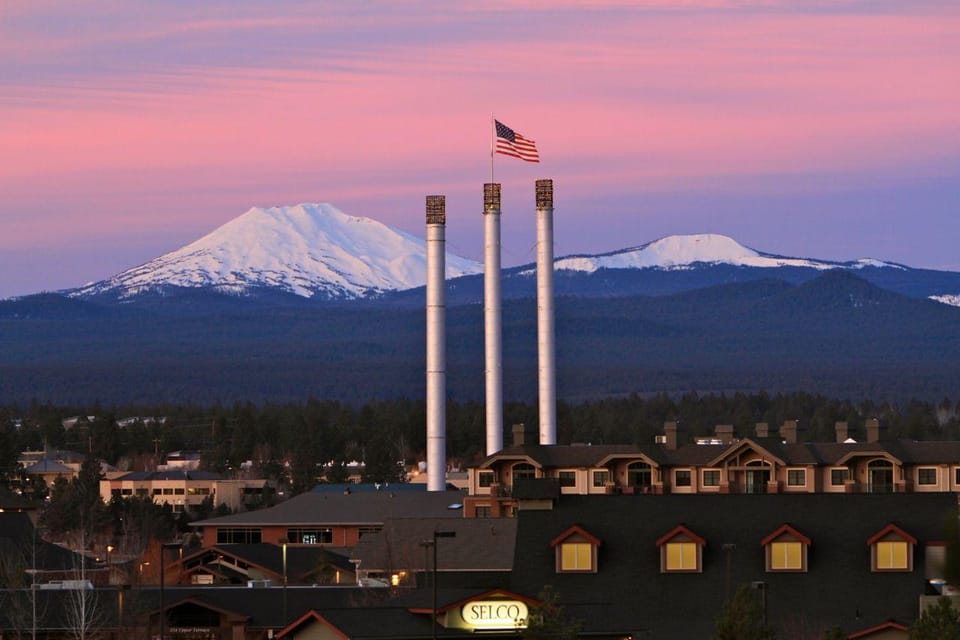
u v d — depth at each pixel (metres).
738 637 183.75
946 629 176.88
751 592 187.00
